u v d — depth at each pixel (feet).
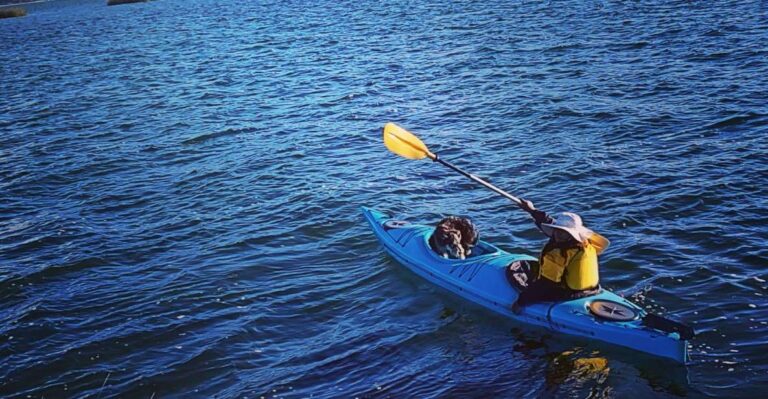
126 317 28.71
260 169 45.37
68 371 25.38
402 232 32.53
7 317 29.32
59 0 310.86
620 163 40.70
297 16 131.34
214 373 24.68
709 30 71.82
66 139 56.18
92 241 36.29
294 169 44.93
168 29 133.08
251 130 54.44
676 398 21.39
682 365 22.82
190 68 84.84
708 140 42.60
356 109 57.98
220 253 33.99
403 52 80.69
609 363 23.36
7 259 34.76
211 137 53.52
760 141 41.42
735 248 30.04
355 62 77.87
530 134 47.57
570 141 45.27
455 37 86.58
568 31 81.05
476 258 28.91
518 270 27.43
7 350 26.86
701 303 26.32
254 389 23.53
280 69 78.43
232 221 37.68
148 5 208.03
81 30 148.87
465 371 23.61
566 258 25.23
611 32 77.20
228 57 90.74
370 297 29.09
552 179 39.58
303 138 51.29
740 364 22.70
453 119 52.80
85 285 31.68
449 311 27.45
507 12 102.22
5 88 81.82
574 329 24.77
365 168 44.14
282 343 26.30
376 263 31.86
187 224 37.70
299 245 34.37
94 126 59.88
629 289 27.76
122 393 23.95
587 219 34.35
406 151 32.30
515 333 25.63
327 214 37.52
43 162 50.26
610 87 55.93
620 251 30.81
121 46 113.29
